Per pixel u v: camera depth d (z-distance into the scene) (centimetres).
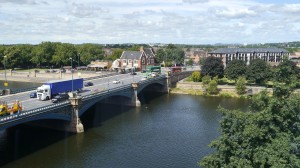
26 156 6800
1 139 7881
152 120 10094
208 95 15000
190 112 11294
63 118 8238
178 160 6812
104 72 19312
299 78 13912
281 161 3575
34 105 8288
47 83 9356
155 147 7594
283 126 4162
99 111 11331
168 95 15212
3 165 6291
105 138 8175
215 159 4206
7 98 9231
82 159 6756
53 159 6700
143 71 18400
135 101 12406
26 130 8756
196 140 8131
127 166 6469
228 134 4259
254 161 3809
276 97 4425
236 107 12188
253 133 3875
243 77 15125
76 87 10556
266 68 15238
